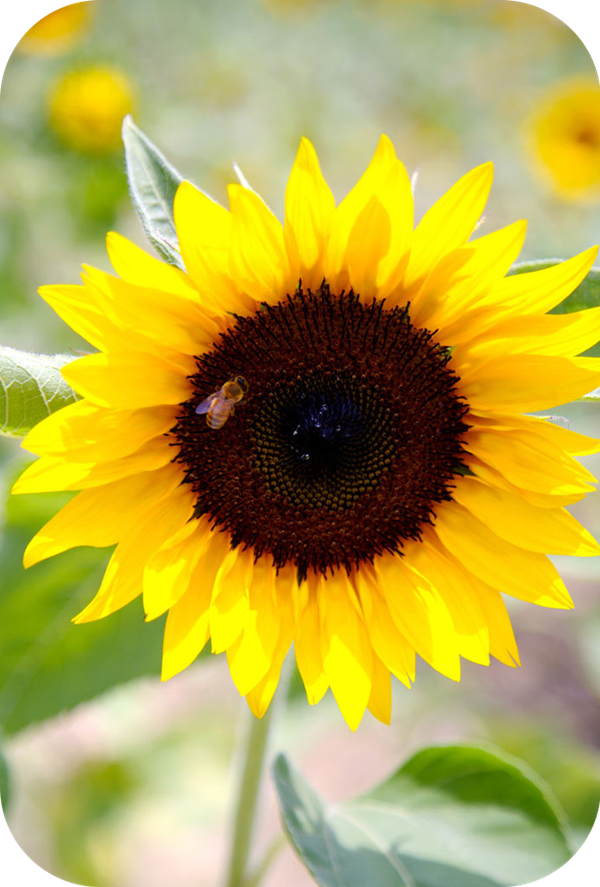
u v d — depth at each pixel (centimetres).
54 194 82
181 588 50
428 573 51
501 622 51
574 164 109
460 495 51
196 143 95
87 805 75
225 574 51
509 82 139
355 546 52
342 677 50
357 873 50
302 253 48
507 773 53
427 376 50
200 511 51
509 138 130
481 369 50
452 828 52
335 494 52
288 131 114
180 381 50
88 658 55
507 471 50
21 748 76
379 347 50
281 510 51
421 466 51
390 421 51
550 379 49
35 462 48
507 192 121
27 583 54
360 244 48
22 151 82
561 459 49
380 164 47
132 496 50
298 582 52
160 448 50
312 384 50
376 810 53
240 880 56
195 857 77
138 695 76
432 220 48
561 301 49
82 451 48
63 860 73
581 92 110
